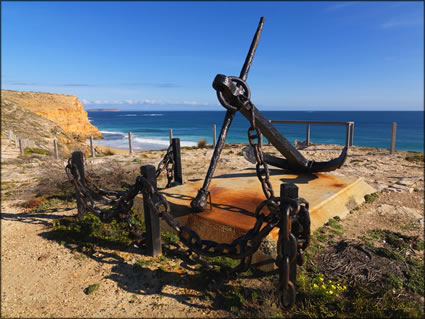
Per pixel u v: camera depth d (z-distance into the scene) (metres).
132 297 2.54
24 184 6.79
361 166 7.43
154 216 3.09
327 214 3.77
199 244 2.47
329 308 2.28
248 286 2.59
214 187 4.49
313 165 4.89
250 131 2.79
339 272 2.69
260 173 2.68
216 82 2.72
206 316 2.28
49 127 25.19
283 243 1.92
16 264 3.17
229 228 3.13
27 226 4.15
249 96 2.82
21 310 2.46
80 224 3.91
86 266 3.06
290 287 1.93
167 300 2.48
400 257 2.89
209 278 2.74
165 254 3.20
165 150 12.98
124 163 8.90
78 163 3.60
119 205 3.04
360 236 3.39
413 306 2.26
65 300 2.55
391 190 5.17
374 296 2.37
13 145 15.56
